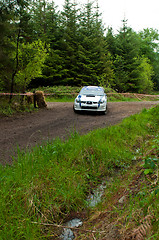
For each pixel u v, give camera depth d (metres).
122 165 4.52
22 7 9.94
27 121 8.41
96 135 5.85
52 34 30.09
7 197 2.93
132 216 2.24
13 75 10.67
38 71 11.82
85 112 10.42
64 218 2.97
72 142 5.14
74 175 3.76
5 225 2.43
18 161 3.95
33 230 2.48
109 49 39.75
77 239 2.45
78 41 32.12
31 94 11.24
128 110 11.78
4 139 5.89
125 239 1.97
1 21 9.36
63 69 29.70
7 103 10.39
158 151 4.07
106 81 29.94
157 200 2.26
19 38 10.65
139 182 3.17
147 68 40.06
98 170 4.30
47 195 3.13
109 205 2.97
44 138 6.00
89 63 31.66
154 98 29.98
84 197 3.44
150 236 1.83
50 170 3.80
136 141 5.98
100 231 2.39
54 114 10.16
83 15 33.72
